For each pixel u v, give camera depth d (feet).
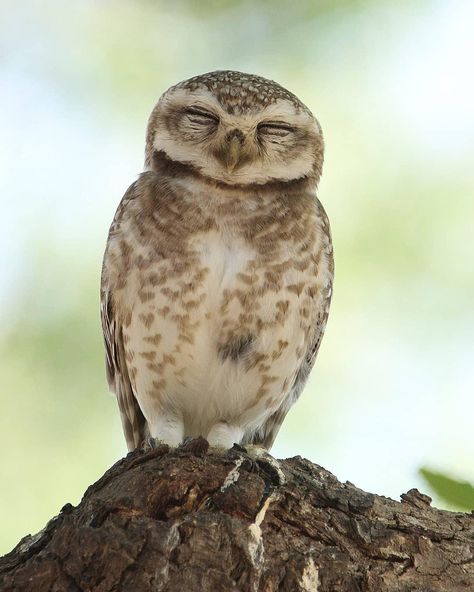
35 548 22.66
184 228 33.06
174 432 34.47
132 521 22.40
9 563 22.41
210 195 34.24
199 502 23.56
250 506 23.35
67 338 42.32
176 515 23.30
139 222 33.45
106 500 23.11
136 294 33.17
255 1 46.65
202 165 34.96
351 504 24.04
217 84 36.42
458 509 24.88
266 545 22.99
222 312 32.78
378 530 23.57
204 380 34.06
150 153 36.88
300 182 36.01
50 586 21.62
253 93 36.11
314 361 37.04
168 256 32.81
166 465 24.00
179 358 33.40
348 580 22.72
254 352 33.47
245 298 32.81
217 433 35.32
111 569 21.65
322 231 34.73
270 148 35.53
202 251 32.81
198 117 35.81
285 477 24.38
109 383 38.19
